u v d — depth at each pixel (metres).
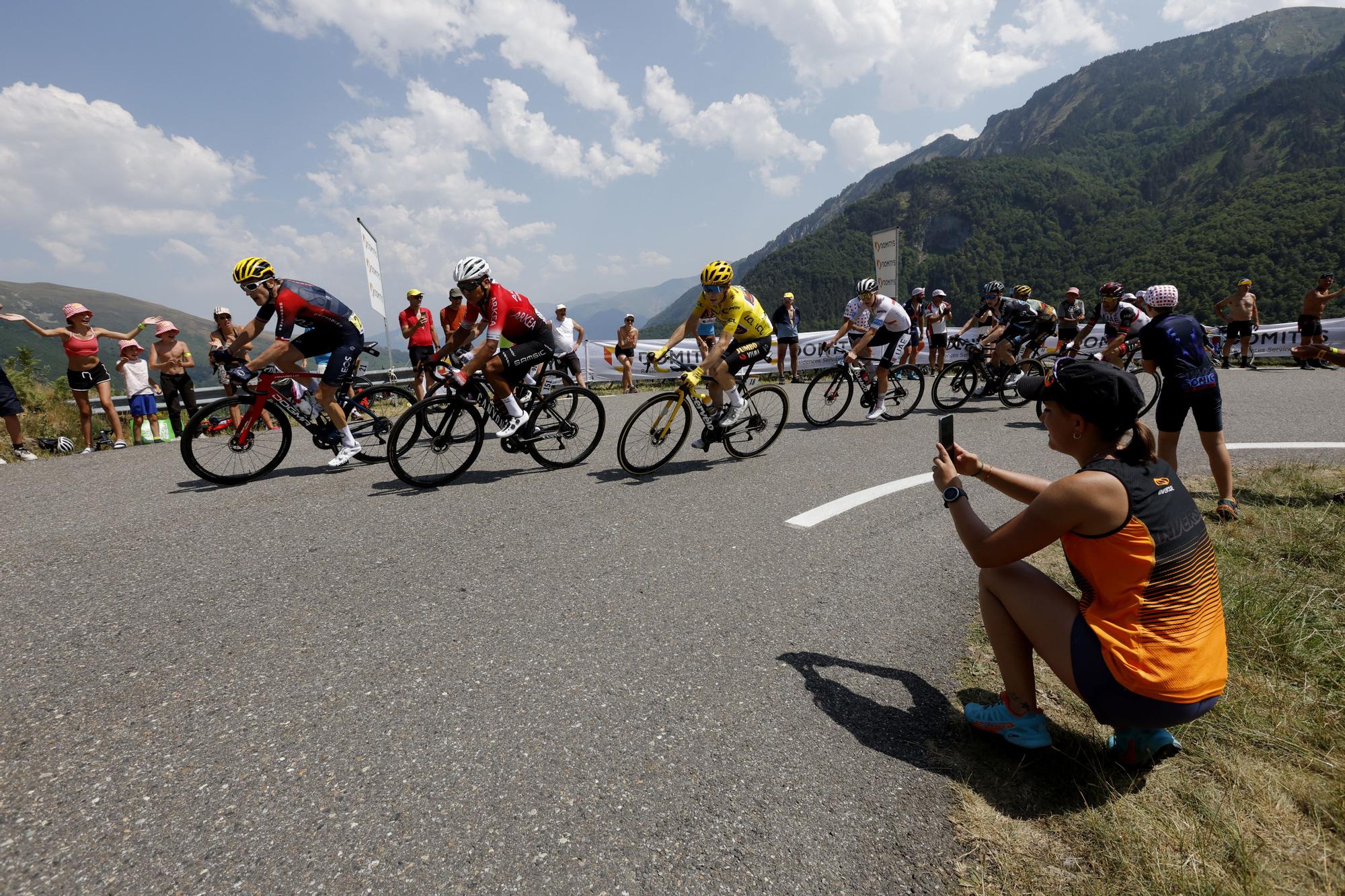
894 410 7.78
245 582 2.93
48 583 2.90
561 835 1.56
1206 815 1.63
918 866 1.51
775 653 2.42
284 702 2.04
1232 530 3.56
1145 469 1.65
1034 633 1.77
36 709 1.98
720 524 3.85
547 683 2.18
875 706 2.12
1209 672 1.61
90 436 6.82
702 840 1.56
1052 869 1.50
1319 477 4.50
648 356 5.18
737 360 5.32
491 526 3.74
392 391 5.68
